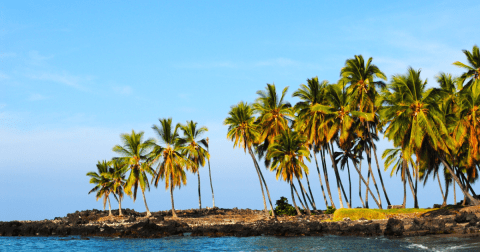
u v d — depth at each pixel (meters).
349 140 56.38
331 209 60.91
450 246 29.98
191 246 39.72
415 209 50.41
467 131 46.12
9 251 40.41
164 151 61.91
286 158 57.34
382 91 53.84
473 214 40.22
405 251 29.17
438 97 44.31
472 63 53.19
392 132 44.28
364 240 37.28
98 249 39.59
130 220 60.31
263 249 35.28
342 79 56.53
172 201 62.69
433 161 47.03
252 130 59.66
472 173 53.91
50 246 43.00
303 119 58.72
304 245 36.31
